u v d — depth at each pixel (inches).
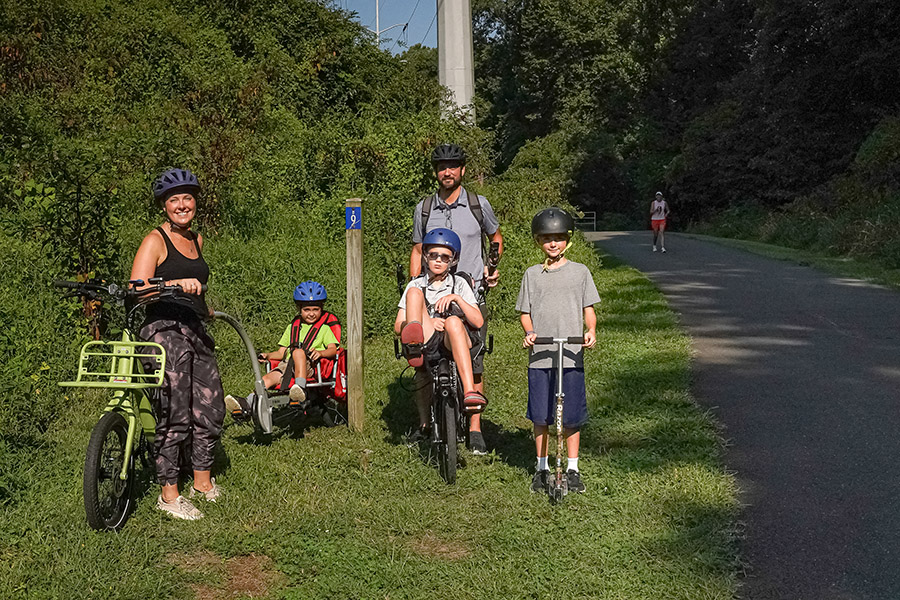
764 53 1349.7
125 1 791.7
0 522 182.7
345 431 255.3
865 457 223.3
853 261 738.2
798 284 569.0
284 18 914.7
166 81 673.0
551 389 204.4
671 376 307.6
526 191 644.7
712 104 1935.3
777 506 194.4
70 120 553.9
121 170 448.8
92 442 176.1
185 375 191.8
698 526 182.1
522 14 2207.2
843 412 262.5
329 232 523.5
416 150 557.6
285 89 808.3
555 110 2204.7
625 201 2151.8
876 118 1254.9
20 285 306.3
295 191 582.6
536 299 203.9
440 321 217.9
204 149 512.4
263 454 232.5
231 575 166.6
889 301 481.4
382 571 164.6
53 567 165.2
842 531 180.5
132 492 194.5
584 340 196.4
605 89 2126.0
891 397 277.1
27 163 378.0
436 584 160.2
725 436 244.4
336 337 266.5
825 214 1104.2
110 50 687.1
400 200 537.3
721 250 920.9
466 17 761.0
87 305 308.5
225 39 850.8
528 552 171.3
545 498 198.8
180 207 191.9
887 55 1140.5
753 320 426.0
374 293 410.6
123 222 389.1
